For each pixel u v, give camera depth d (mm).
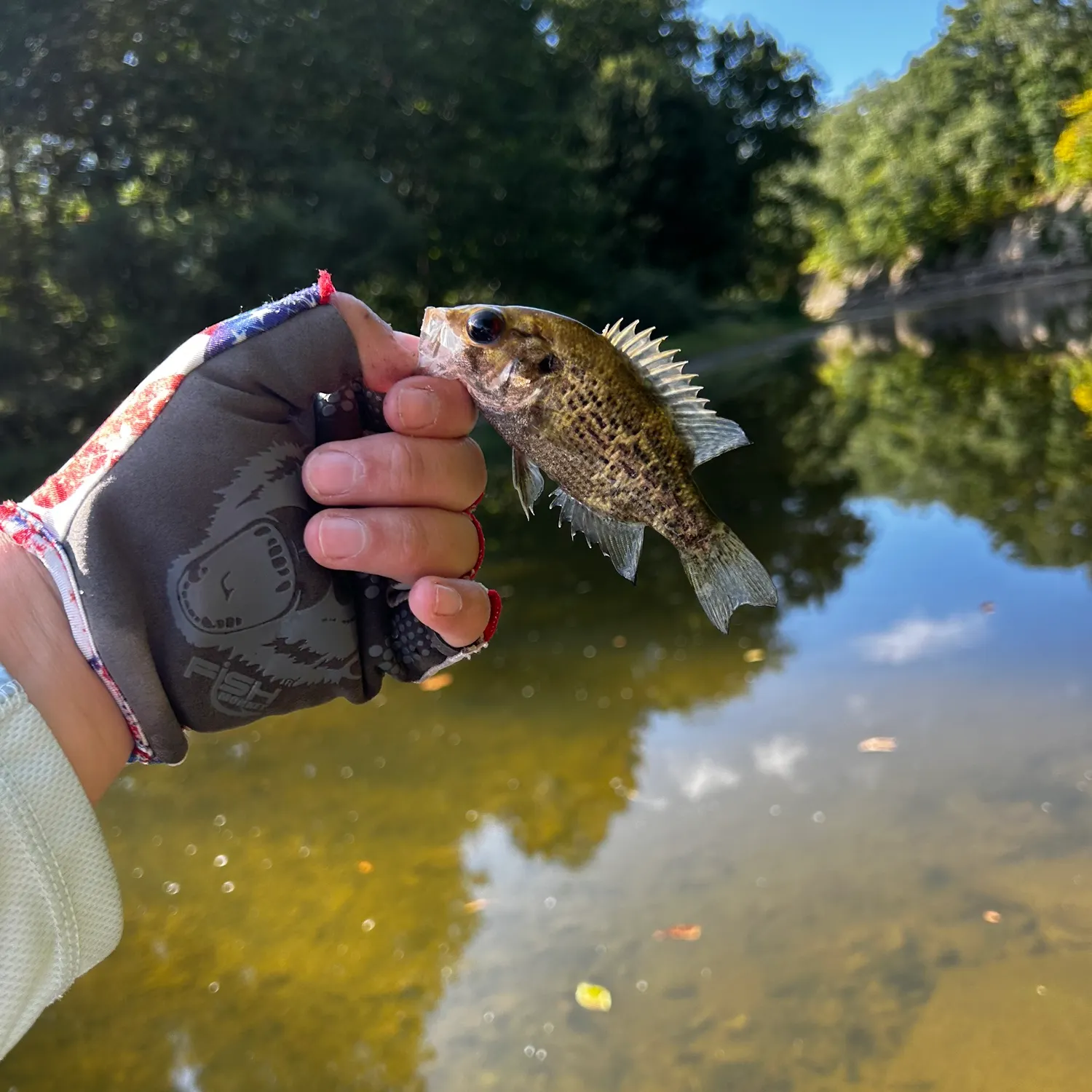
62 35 2754
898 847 566
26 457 2547
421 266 4035
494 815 666
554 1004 486
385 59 3713
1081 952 473
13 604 242
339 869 619
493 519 1678
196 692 267
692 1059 447
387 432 283
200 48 3121
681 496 362
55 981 210
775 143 7180
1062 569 979
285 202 3057
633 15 6730
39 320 2727
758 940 509
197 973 530
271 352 277
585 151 6164
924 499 1365
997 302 5906
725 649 909
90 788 241
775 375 3564
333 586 286
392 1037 475
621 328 352
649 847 604
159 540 259
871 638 876
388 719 841
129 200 3043
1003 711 703
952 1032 442
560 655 949
